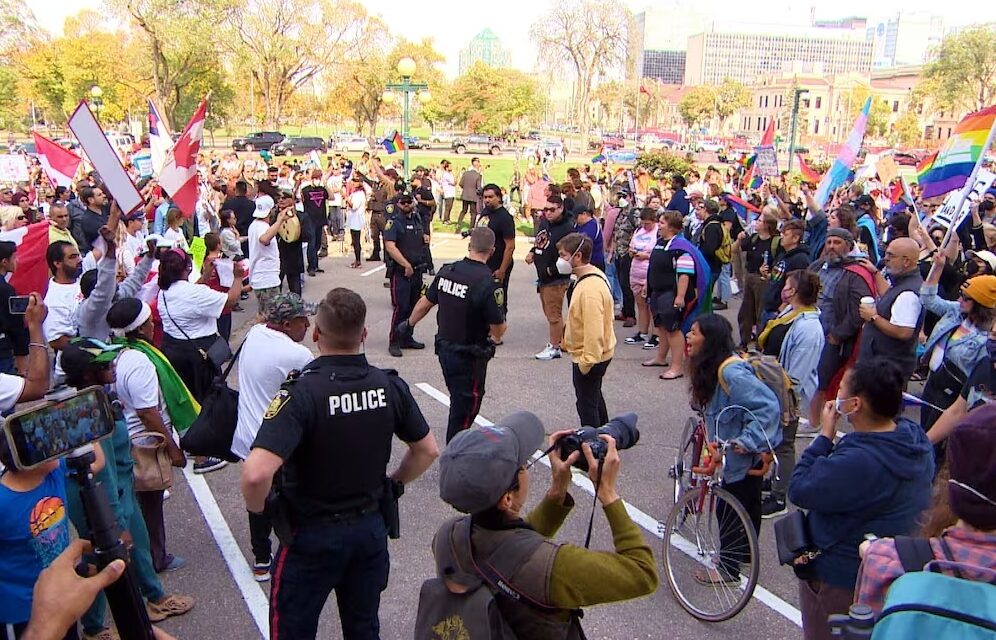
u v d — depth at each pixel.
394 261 9.73
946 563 1.83
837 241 7.00
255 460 2.95
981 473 1.89
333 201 19.88
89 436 2.11
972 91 70.94
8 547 2.81
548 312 9.88
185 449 4.52
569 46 61.62
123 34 55.91
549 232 9.82
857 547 3.19
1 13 52.16
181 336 6.25
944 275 8.59
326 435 3.10
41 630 1.86
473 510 2.17
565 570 2.12
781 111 116.75
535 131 95.75
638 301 10.77
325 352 3.28
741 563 4.51
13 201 13.34
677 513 4.78
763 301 9.32
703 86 131.62
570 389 8.81
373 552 3.29
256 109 68.25
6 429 1.94
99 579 1.95
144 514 4.77
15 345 6.57
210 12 51.25
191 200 8.11
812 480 3.21
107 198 10.75
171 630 4.34
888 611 1.73
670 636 4.36
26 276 7.82
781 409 4.92
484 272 6.25
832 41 192.62
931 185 9.84
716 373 4.49
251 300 13.49
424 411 8.04
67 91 56.78
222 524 5.59
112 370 4.11
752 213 16.06
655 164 33.72
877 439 3.17
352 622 3.39
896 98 123.81
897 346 6.25
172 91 52.88
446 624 2.23
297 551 3.17
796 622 4.50
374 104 64.06
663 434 7.45
